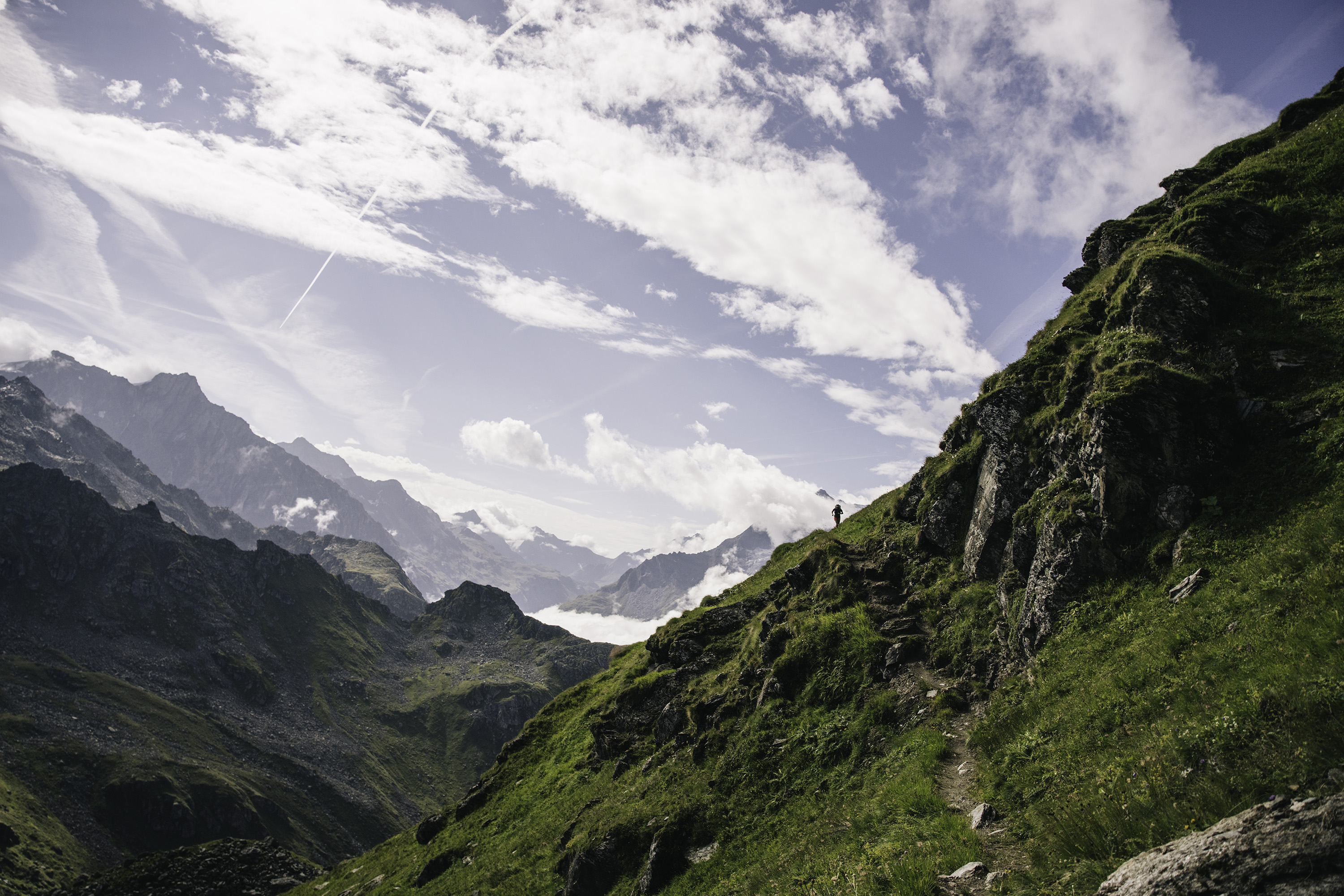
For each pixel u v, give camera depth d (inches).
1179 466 913.5
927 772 827.4
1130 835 471.5
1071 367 1159.0
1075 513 962.7
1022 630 965.8
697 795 1127.0
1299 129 1510.8
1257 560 732.7
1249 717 496.1
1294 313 1023.0
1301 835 330.3
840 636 1211.9
